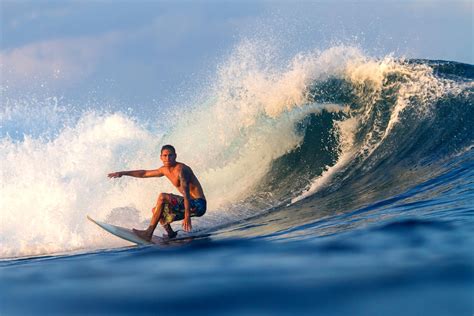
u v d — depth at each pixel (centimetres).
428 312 1109
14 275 1847
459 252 1597
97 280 1609
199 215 3009
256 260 1722
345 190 3462
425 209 2455
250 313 1159
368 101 4466
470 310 1108
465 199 2562
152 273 1652
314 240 2017
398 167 3641
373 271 1444
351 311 1138
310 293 1277
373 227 2131
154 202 3812
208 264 1722
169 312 1199
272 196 3769
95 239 3045
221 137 4409
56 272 1848
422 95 4269
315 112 4462
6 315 1267
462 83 4297
